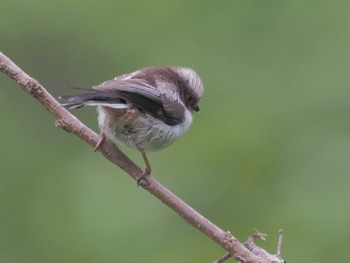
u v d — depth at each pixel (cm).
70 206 1514
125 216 1459
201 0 1736
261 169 1462
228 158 1484
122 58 1791
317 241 1331
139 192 1497
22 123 1766
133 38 1786
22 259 1509
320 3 1652
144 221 1445
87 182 1555
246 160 1477
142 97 854
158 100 870
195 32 1717
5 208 1619
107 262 1412
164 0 1775
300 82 1576
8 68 798
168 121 877
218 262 786
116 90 832
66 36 1820
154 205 1469
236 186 1459
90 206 1497
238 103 1572
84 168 1608
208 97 1598
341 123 1496
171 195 798
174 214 1452
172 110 881
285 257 1327
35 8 1814
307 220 1361
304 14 1653
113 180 1532
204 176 1480
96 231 1454
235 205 1445
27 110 1784
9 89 1802
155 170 1504
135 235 1430
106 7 1808
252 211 1428
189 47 1706
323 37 1622
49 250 1490
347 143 1456
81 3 1800
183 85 941
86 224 1469
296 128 1501
